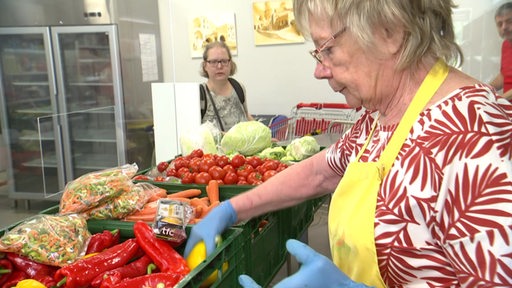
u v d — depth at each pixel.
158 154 2.88
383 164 0.81
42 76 4.35
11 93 4.43
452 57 0.82
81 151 3.59
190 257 1.10
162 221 1.15
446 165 0.71
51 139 3.41
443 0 0.77
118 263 1.11
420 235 0.75
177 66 4.96
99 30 4.12
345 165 1.16
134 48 4.45
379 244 0.79
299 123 3.68
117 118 3.95
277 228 1.49
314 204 1.97
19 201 4.45
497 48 3.87
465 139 0.70
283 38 4.50
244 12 4.59
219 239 1.11
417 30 0.75
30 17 4.30
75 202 1.36
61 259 1.13
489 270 0.64
